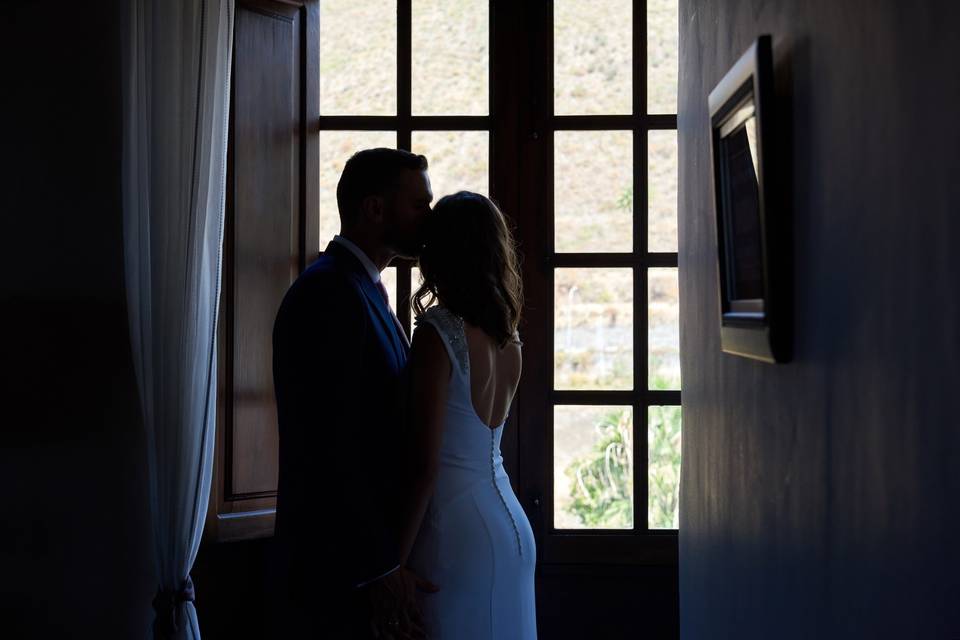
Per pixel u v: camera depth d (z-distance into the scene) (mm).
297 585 1790
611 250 2875
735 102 1233
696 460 1770
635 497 2848
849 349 948
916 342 790
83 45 2246
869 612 909
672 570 2830
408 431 1859
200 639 2508
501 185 2854
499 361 1931
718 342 1559
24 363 1983
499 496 1906
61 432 2127
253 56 2561
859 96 910
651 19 2859
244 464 2543
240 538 2529
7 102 1964
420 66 2881
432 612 1838
